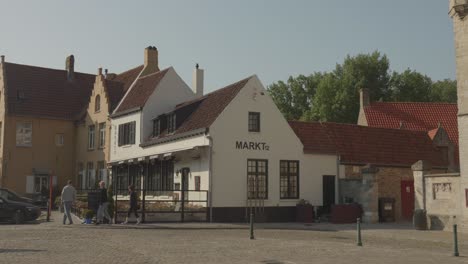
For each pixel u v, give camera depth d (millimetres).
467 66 21984
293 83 70750
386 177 30078
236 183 27156
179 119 31078
